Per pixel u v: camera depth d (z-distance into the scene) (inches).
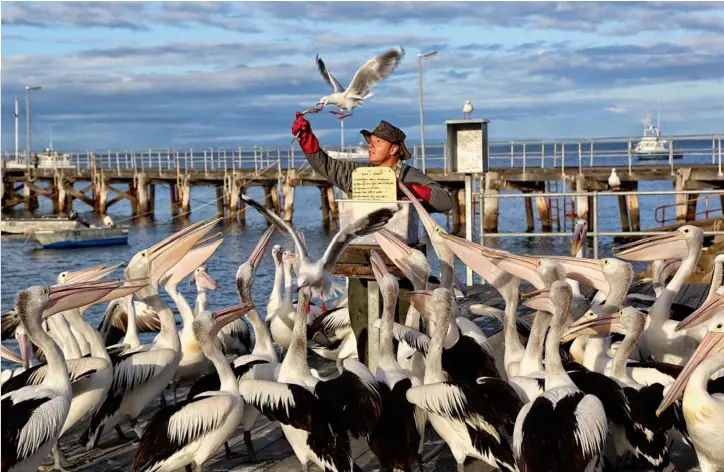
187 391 357.7
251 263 295.4
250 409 258.5
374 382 237.5
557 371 230.5
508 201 2026.3
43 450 227.6
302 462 237.1
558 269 269.1
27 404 229.9
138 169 1998.0
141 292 291.4
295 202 2351.1
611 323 249.8
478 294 474.0
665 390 233.8
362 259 289.6
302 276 240.4
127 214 2082.9
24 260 1314.0
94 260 1309.1
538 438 203.8
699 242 315.3
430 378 243.9
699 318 258.4
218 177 1781.5
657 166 1312.7
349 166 291.3
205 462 263.6
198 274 404.5
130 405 277.9
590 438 203.6
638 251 323.3
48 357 241.3
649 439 225.8
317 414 224.1
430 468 253.8
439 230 280.5
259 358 285.6
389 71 264.8
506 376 281.0
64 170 2127.2
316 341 350.6
